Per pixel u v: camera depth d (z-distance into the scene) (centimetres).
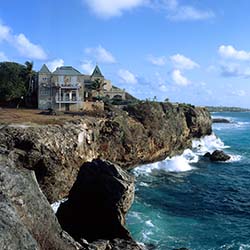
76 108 8488
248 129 15925
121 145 6188
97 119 6025
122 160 6250
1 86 8775
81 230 3244
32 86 9262
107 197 3219
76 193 3441
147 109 7506
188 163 7550
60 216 3425
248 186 5678
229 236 3566
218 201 4797
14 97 8825
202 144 10231
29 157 4097
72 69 8712
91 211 3306
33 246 1545
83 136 5047
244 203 4734
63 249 1995
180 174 6500
